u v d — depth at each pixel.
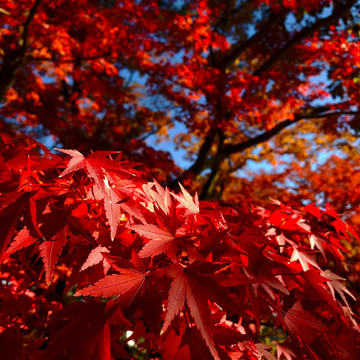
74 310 0.22
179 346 0.24
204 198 2.26
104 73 2.59
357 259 0.60
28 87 2.33
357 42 1.61
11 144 0.31
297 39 1.98
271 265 0.28
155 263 0.27
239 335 0.25
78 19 1.98
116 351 0.22
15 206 0.25
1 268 0.39
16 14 1.77
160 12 1.89
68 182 0.28
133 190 0.28
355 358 0.29
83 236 0.27
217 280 0.24
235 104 2.15
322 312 0.37
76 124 2.40
